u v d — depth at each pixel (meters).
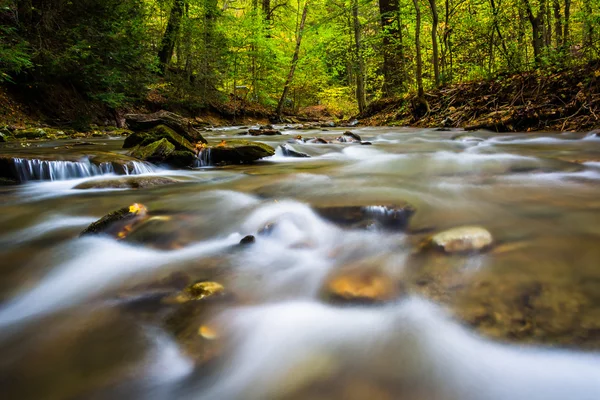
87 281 1.93
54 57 9.15
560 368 1.17
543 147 6.09
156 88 16.25
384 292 1.67
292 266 2.03
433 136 8.62
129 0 10.93
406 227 2.48
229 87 23.72
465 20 11.64
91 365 1.30
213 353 1.35
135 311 1.63
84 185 3.87
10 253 2.28
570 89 7.94
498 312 1.45
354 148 7.02
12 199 3.48
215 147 5.55
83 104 11.45
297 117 23.94
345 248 2.22
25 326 1.55
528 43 11.82
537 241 2.08
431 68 15.86
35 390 1.20
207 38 17.39
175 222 2.69
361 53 16.53
